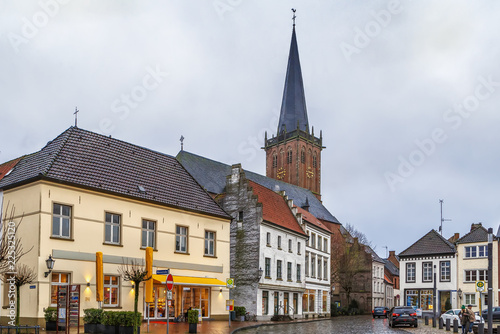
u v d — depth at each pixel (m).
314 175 114.44
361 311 82.44
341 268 81.19
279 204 57.31
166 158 42.16
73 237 30.45
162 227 36.34
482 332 27.80
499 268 59.41
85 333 26.36
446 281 64.25
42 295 28.39
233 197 50.06
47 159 31.86
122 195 33.62
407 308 41.59
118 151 37.25
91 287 30.91
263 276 47.91
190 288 38.41
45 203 29.39
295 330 35.03
